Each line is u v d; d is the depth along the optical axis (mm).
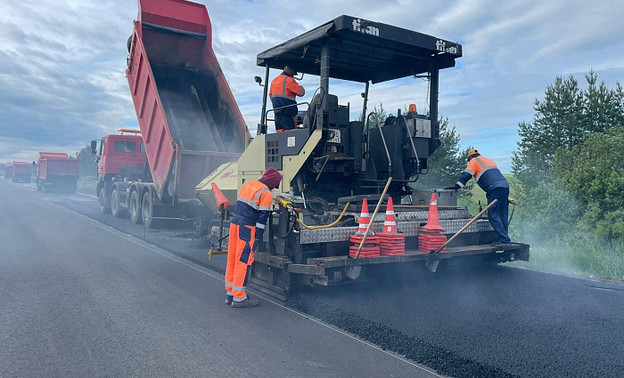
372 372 3199
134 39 10641
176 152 9422
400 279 5844
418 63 6668
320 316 4484
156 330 4043
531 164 13680
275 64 6746
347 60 6570
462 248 5758
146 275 6246
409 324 4102
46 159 29234
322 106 5316
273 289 5184
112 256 7633
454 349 3502
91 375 3125
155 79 11000
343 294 5176
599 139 9773
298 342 3781
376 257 4820
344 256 4992
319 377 3105
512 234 9227
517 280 5977
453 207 6449
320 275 4523
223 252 5707
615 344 3650
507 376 3055
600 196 8711
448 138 13625
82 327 4105
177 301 4992
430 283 5789
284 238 4945
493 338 3758
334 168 5691
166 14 10742
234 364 3318
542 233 9281
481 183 6340
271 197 4812
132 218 12484
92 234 10312
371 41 5621
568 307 4703
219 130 10852
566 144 13859
